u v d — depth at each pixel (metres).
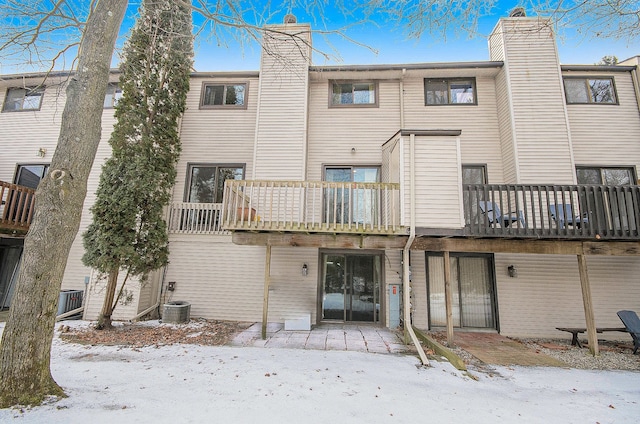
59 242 3.39
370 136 8.99
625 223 6.25
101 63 3.85
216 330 7.25
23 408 2.96
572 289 7.76
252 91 9.54
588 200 6.18
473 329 7.95
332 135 9.07
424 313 8.01
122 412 3.05
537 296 7.79
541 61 8.34
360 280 8.47
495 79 8.97
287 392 3.78
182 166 9.21
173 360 4.93
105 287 8.04
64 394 3.36
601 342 7.28
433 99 9.10
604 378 4.83
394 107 9.10
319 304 8.30
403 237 6.59
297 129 8.52
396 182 7.02
